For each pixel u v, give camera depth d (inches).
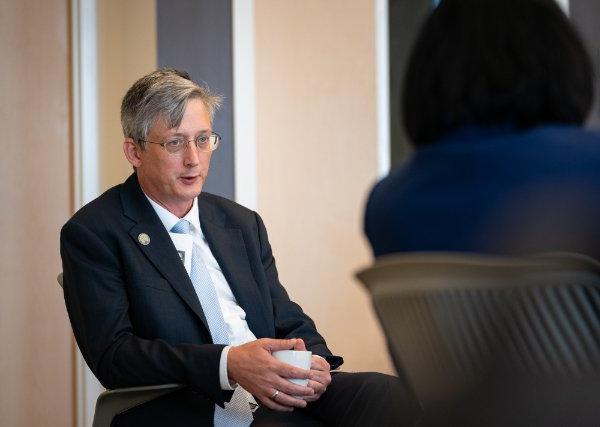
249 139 267.4
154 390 145.2
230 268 166.1
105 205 160.6
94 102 255.0
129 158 165.5
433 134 84.5
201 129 162.4
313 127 284.0
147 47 257.9
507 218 75.4
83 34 253.6
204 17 264.2
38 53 251.3
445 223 78.7
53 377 250.5
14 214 247.0
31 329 248.5
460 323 76.0
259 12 274.4
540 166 75.4
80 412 251.3
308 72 283.1
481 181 77.5
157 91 161.0
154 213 161.5
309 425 150.7
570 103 80.8
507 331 74.0
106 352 149.6
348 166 290.0
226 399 149.9
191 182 162.2
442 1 86.0
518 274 71.9
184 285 156.9
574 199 73.3
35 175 250.1
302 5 282.7
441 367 78.4
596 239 72.7
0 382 243.3
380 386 149.0
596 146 75.4
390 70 297.7
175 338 154.3
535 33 81.4
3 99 246.4
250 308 165.3
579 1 302.8
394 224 82.7
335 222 287.9
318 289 285.6
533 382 74.1
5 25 247.1
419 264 75.9
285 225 279.0
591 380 72.7
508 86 80.5
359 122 291.7
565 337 72.8
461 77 82.2
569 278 71.1
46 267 251.3
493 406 75.7
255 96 271.9
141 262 156.2
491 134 80.7
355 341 291.7
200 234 167.2
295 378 144.1
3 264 245.1
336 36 288.5
